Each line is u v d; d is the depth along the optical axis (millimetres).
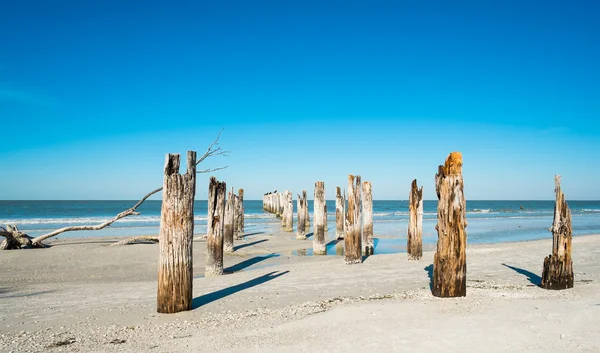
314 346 5746
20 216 51844
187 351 5809
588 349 5363
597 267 13008
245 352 5621
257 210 71938
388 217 52406
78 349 6141
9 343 6484
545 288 9367
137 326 7293
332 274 12438
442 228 8500
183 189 8000
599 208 100125
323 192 18828
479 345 5590
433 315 7109
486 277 11297
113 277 13578
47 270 14531
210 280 11969
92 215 54156
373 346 5652
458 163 8430
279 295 9711
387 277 11789
